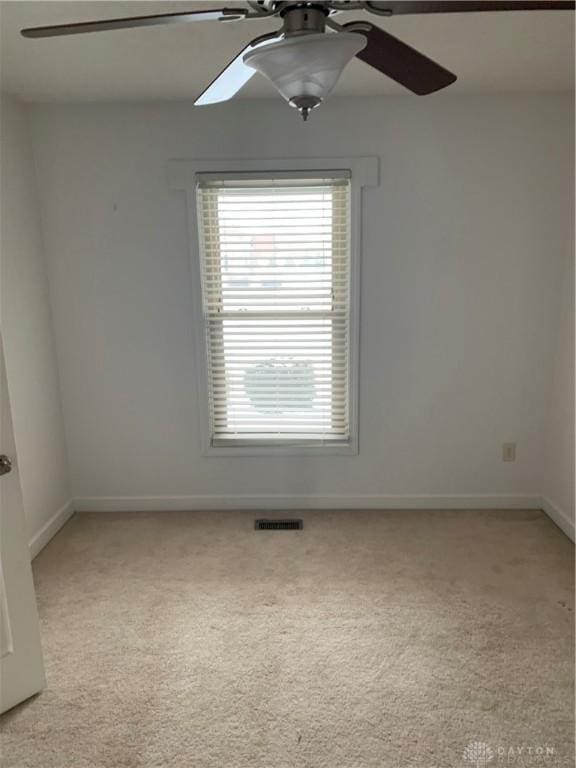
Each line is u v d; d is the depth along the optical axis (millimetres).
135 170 3070
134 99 2938
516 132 2988
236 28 2027
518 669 2115
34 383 3043
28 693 2000
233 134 3018
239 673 2115
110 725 1891
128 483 3471
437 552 2955
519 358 3268
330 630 2348
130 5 1851
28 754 1786
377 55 1563
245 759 1756
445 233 3111
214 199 3119
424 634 2316
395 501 3467
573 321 3041
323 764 1734
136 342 3287
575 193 2975
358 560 2891
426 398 3330
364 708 1944
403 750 1782
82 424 3400
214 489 3475
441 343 3252
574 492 3045
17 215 2891
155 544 3090
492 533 3150
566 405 3125
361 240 3121
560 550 2963
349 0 1320
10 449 1899
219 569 2826
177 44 2180
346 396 3359
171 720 1906
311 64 1344
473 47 2279
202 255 3176
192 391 3344
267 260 3191
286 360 3318
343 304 3230
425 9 1351
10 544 1915
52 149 3049
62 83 2656
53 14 1908
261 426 3418
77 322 3264
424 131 2994
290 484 3465
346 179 3043
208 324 3279
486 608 2480
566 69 2566
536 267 3146
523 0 1315
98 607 2529
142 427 3404
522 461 3406
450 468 3424
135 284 3211
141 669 2145
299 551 2990
